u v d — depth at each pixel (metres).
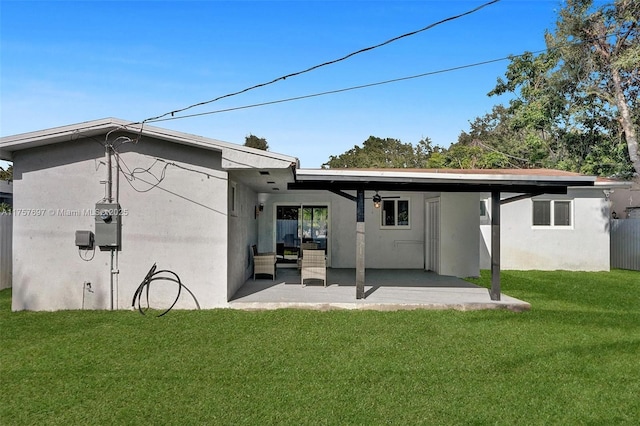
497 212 9.53
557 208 16.56
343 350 6.16
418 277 13.26
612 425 3.96
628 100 21.05
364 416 4.12
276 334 6.97
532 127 24.38
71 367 5.42
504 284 12.84
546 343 6.57
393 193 15.75
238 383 4.92
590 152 23.17
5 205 15.88
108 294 8.88
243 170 8.85
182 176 8.98
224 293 8.93
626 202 21.88
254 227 14.23
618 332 7.26
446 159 35.81
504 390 4.77
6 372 5.25
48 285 8.89
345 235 15.93
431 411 4.23
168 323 7.66
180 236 8.94
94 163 8.94
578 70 21.52
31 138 8.44
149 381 4.96
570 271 16.06
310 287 11.05
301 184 9.72
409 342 6.58
